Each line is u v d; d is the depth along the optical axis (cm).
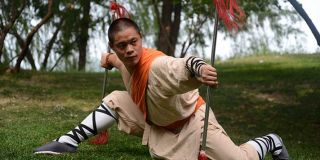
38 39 2142
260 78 1636
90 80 1534
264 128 941
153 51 495
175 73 443
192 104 498
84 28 2081
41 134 697
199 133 489
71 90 1257
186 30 2055
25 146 601
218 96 1309
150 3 2038
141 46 488
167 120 495
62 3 1700
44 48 2209
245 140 794
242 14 441
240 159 480
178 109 483
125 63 491
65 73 1758
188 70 431
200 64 418
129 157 565
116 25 482
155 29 2223
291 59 2148
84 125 555
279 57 2233
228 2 441
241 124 978
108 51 587
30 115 898
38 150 547
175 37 1839
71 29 2052
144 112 510
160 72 461
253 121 1015
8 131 711
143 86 488
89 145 625
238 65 2097
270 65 2002
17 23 1758
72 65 2419
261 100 1262
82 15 1961
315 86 1427
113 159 543
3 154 529
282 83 1516
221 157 481
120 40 479
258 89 1423
